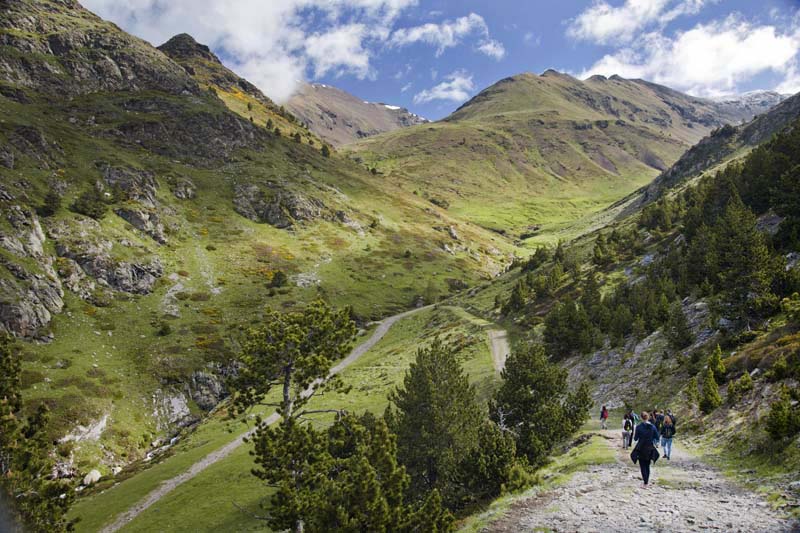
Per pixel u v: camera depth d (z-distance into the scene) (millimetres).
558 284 102875
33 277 101125
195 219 168625
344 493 22656
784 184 54250
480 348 86500
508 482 26797
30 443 24125
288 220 186875
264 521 40844
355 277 164000
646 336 54312
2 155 132000
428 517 23172
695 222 78688
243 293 136500
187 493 50219
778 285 39562
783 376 25031
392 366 90000
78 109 195250
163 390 91750
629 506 17328
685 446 26797
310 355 31094
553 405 37562
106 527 46281
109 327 104562
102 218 135375
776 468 18344
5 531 12445
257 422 28547
